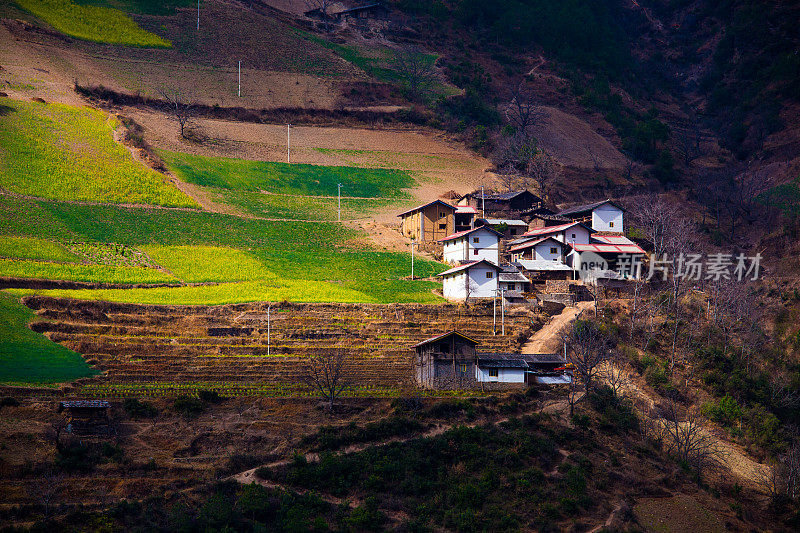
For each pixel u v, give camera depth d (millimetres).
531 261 94000
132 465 46312
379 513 45875
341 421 54656
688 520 51188
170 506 43438
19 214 92938
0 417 48938
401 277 94375
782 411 71188
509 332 77188
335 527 44219
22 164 105938
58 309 70062
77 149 116688
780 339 90188
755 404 70625
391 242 108750
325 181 135250
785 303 99062
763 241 127500
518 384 64000
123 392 55562
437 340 62938
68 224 94312
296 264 95750
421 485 49094
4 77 134625
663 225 104875
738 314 86062
